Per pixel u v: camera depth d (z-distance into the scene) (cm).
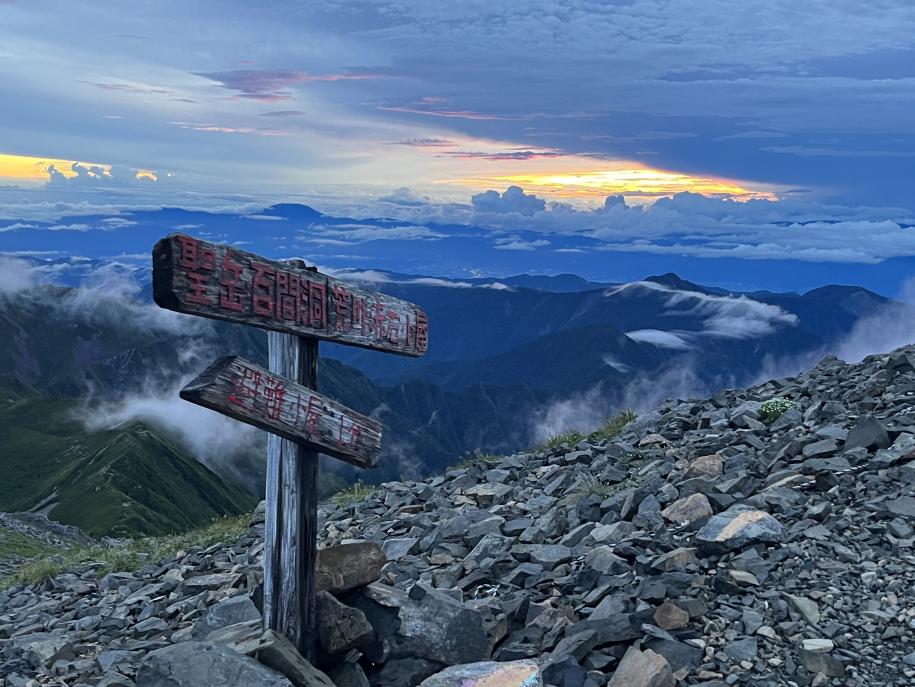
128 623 359
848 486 342
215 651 198
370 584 245
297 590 214
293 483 214
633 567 295
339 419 216
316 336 211
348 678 222
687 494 362
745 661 233
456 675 209
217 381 182
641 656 228
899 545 288
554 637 251
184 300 168
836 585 268
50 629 372
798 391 527
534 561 324
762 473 384
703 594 269
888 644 238
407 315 254
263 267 191
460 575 333
